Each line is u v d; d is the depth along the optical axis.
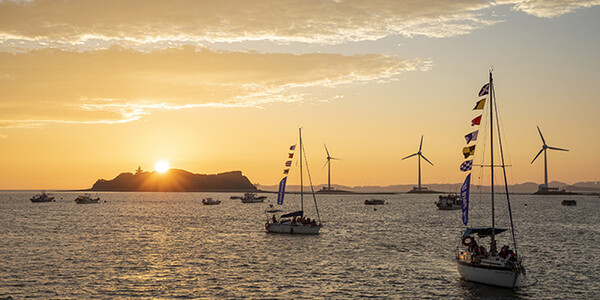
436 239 88.88
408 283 51.34
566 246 79.75
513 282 47.72
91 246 78.38
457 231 104.38
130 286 49.78
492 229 51.16
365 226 117.00
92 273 55.94
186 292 47.53
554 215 165.00
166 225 120.00
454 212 183.12
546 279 53.47
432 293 47.38
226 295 46.56
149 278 53.50
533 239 89.69
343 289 48.97
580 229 110.44
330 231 103.56
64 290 48.09
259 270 58.12
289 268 59.38
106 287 49.38
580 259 66.44
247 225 119.88
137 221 133.50
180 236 93.69
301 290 48.53
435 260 65.06
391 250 74.31
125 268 58.97
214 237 91.75
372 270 58.06
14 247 76.62
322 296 46.41
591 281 52.66
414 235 95.75
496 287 48.69
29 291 47.69
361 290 48.53
